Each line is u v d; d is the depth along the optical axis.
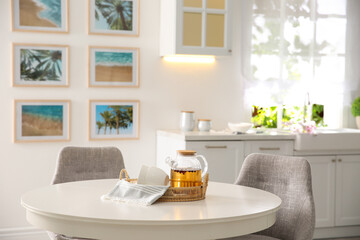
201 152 4.09
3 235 4.26
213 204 2.26
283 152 4.37
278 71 4.84
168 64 4.68
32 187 4.32
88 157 3.26
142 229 1.97
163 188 2.30
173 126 4.72
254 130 4.88
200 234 2.00
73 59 4.38
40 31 4.27
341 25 4.98
